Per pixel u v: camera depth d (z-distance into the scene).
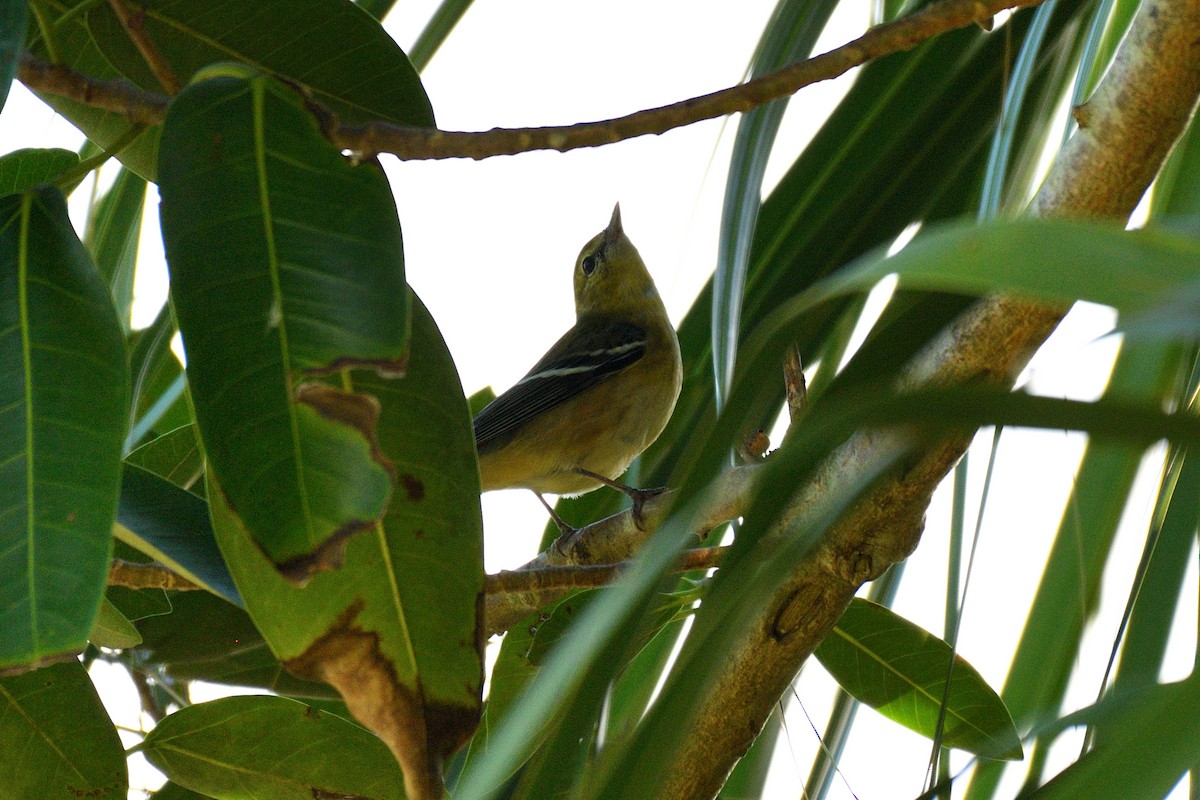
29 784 3.88
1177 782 1.27
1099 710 2.07
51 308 2.92
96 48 4.05
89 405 2.81
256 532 2.66
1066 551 4.46
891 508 3.28
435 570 3.13
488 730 4.95
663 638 4.95
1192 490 3.20
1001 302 3.00
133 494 3.73
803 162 4.81
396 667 3.07
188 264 2.80
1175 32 2.92
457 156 3.24
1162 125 3.04
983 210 3.48
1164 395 3.68
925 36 3.34
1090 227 1.08
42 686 3.89
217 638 4.86
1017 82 3.64
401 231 2.83
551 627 4.84
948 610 4.27
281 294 2.77
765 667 3.62
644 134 3.34
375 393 3.23
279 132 2.93
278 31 3.88
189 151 2.89
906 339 2.32
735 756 3.76
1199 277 0.97
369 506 2.66
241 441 2.70
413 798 3.00
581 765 2.19
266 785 4.24
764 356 1.91
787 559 1.84
